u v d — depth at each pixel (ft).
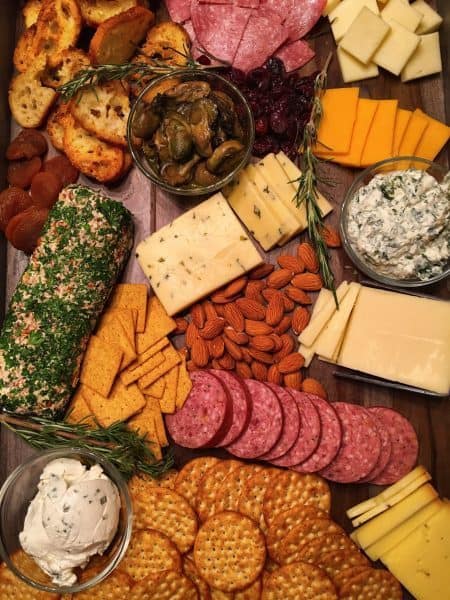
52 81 1.70
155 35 1.70
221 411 1.55
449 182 1.52
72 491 1.44
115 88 1.67
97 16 1.72
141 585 1.50
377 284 1.65
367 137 1.66
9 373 1.54
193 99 1.57
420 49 1.71
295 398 1.60
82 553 1.46
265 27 1.69
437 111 1.72
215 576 1.51
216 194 1.65
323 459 1.56
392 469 1.60
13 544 1.52
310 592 1.48
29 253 1.69
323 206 1.65
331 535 1.52
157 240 1.66
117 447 1.53
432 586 1.50
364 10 1.66
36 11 1.78
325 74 1.65
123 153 1.68
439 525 1.53
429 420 1.62
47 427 1.52
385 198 1.53
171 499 1.56
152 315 1.65
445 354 1.56
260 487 1.56
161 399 1.60
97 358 1.60
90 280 1.57
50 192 1.68
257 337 1.62
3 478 1.66
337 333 1.60
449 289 1.65
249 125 1.59
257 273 1.65
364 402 1.63
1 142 1.73
